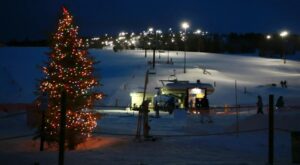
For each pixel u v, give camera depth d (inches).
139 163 456.8
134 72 3036.4
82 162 463.5
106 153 546.0
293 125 738.8
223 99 2309.3
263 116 815.7
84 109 690.8
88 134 687.7
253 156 535.2
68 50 665.6
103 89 2351.1
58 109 654.5
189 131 922.1
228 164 438.3
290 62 4722.0
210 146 608.7
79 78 669.3
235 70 3690.9
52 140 665.0
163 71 3154.5
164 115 1504.7
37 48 4490.7
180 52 5177.2
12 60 3430.1
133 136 717.3
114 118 1279.5
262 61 4670.3
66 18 669.9
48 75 671.1
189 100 1804.9
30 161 471.2
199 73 3174.2
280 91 2623.0
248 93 2518.5
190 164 442.3
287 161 482.9
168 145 611.5
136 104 1879.9
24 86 2374.5
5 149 640.4
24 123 957.2
